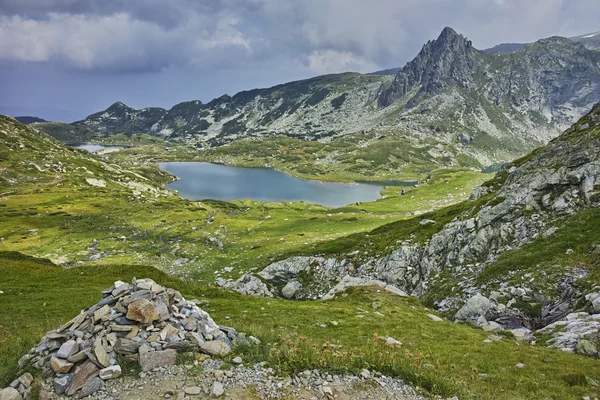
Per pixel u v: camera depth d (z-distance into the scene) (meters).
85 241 124.69
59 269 51.88
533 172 55.16
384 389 14.14
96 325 15.16
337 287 48.25
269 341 18.14
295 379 14.09
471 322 33.41
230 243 113.94
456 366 18.78
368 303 37.81
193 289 41.78
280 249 95.56
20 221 150.62
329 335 24.12
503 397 14.97
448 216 74.19
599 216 41.31
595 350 21.61
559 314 31.09
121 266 50.72
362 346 21.00
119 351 14.23
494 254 48.06
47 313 29.36
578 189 47.22
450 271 50.78
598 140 50.94
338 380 14.41
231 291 43.38
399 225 84.12
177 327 16.03
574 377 17.05
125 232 137.12
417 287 53.91
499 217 51.81
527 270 38.47
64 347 13.77
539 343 25.66
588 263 35.28
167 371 13.93
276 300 40.75
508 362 19.72
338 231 114.62
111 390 12.73
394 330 26.25
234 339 17.09
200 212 174.25
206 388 13.11
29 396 12.26
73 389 12.55
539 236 44.28
